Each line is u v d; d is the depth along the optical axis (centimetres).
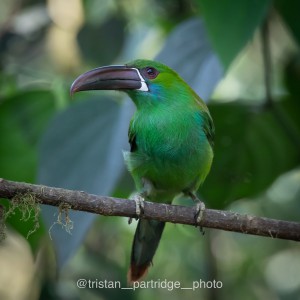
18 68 1250
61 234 875
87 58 1241
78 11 1281
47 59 1275
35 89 1123
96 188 957
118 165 962
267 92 1112
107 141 991
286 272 1438
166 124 927
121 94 1109
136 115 953
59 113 1003
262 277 1432
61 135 994
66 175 976
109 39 1239
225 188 1137
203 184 1133
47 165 981
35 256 989
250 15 890
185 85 955
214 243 1411
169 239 1436
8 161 1112
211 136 970
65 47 1276
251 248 1461
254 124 1124
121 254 1331
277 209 1366
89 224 873
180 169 941
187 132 932
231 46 889
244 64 1471
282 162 1147
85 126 998
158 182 965
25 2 1338
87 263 1200
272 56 1438
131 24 1326
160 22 1332
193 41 1012
